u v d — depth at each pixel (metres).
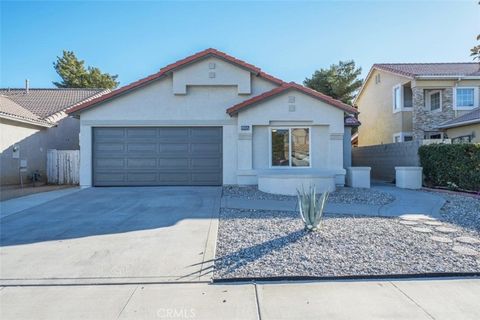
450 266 5.38
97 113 15.15
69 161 18.86
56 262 5.75
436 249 6.22
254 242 6.74
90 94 25.27
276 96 14.62
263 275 5.12
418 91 22.02
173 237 7.15
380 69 25.75
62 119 21.39
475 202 11.10
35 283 4.96
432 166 15.05
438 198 11.91
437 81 21.95
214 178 15.23
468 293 4.56
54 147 20.55
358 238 6.92
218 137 15.32
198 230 7.67
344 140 17.84
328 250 6.21
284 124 14.86
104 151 15.20
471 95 22.00
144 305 4.29
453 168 13.76
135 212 9.65
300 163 14.95
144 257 5.96
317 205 7.57
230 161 15.20
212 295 4.56
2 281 5.03
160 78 15.16
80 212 9.71
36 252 6.27
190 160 15.25
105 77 47.56
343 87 35.75
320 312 4.07
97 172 15.19
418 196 12.38
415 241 6.71
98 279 5.07
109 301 4.40
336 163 14.75
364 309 4.13
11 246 6.64
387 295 4.52
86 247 6.54
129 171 15.19
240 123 14.70
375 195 12.33
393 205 10.61
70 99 24.17
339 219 8.65
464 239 6.85
